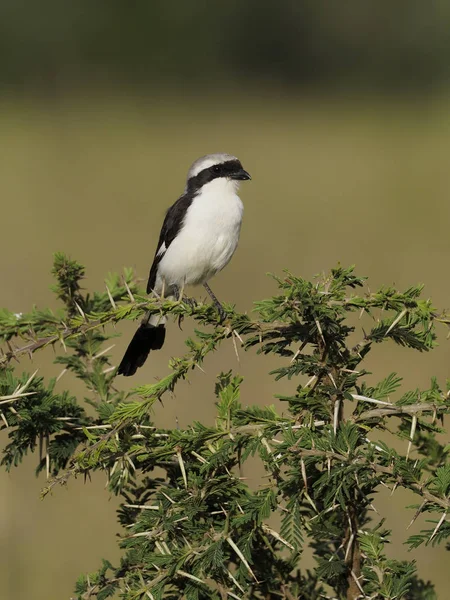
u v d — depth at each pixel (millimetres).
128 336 13945
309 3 60312
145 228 23406
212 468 4707
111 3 58844
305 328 4844
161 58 60156
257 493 4406
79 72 58875
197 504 4535
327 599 4918
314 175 31641
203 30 60250
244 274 18172
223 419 4695
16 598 8680
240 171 10000
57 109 47500
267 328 4930
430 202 26109
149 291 10656
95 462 4684
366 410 4715
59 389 11922
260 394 12578
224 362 13336
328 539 4762
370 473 4285
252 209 25859
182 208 9977
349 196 27641
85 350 6086
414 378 12844
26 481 10445
